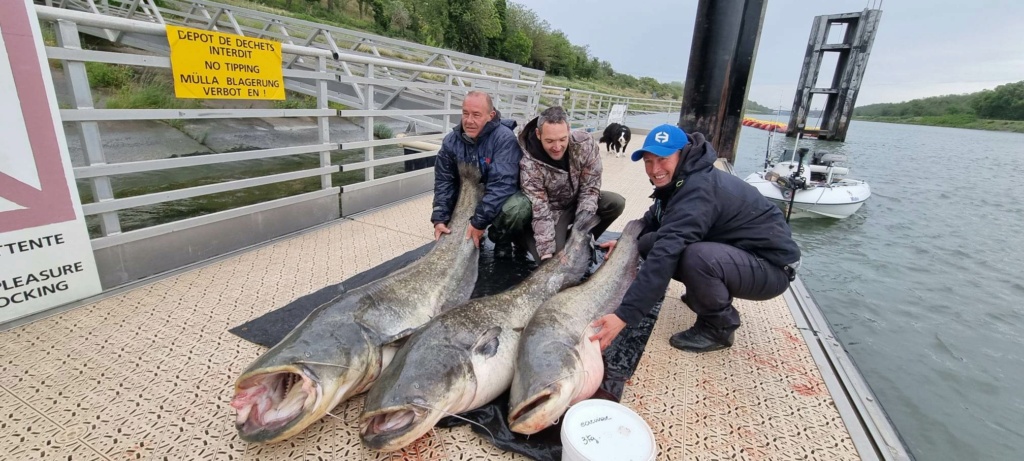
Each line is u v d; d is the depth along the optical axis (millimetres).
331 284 3436
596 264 4086
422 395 1922
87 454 1881
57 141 2707
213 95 3479
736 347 2930
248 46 3641
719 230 2705
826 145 30094
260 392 1952
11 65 2455
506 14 67312
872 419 2301
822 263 9352
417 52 14070
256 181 3986
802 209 10812
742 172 14609
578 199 3803
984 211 14586
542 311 2643
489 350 2322
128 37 13016
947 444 4449
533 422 1959
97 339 2607
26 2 2461
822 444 2146
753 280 2645
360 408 2242
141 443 1949
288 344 2039
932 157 28609
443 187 3977
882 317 7395
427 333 2295
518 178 3711
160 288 3215
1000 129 63969
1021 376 5812
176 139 11453
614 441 1726
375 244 4270
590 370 2307
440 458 1957
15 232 2615
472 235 3508
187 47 3248
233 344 2641
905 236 11383
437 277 3119
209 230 3689
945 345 6523
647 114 26125
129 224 6648
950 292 8344
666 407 2344
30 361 2396
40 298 2775
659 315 3307
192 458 1889
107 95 11609
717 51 11508
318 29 11523
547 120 3230
